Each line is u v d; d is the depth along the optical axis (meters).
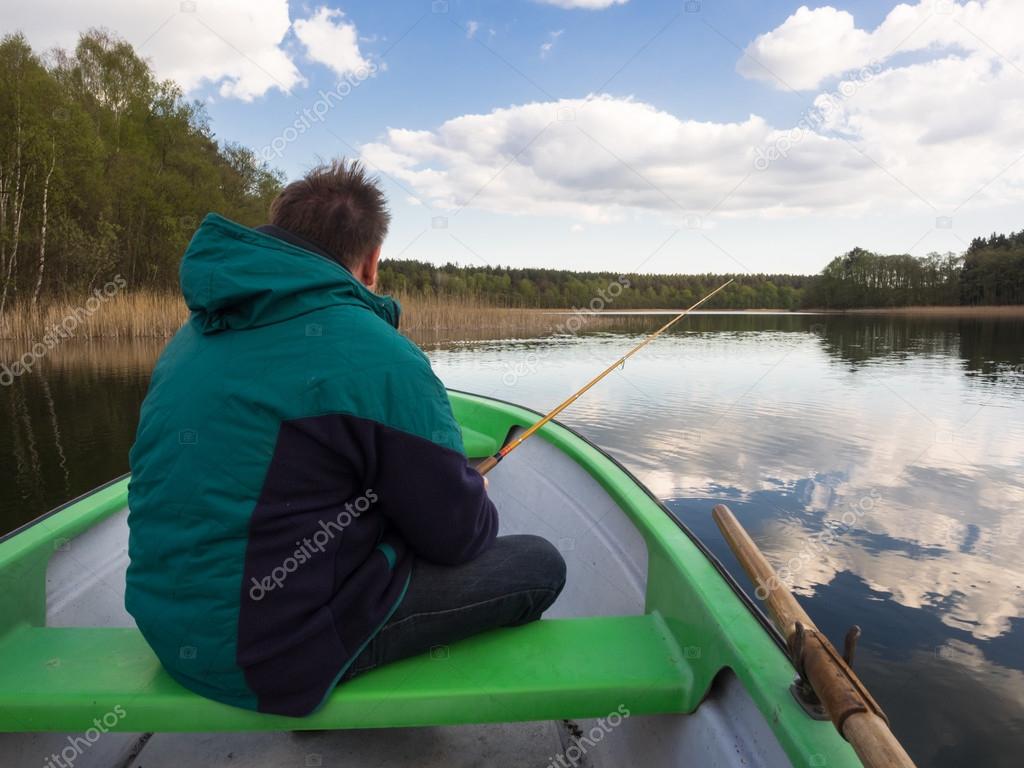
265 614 0.82
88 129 20.56
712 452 5.09
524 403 7.20
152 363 11.78
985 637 2.49
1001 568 3.06
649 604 1.30
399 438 0.85
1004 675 2.26
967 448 5.20
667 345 15.52
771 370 10.43
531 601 1.08
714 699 0.99
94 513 1.44
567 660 1.03
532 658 1.03
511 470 2.39
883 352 13.88
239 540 0.81
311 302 0.85
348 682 0.93
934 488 4.17
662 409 6.90
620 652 1.07
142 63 26.02
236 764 1.23
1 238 17.91
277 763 1.23
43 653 1.01
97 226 20.61
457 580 1.01
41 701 0.89
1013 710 2.09
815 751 0.71
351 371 0.83
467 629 1.03
